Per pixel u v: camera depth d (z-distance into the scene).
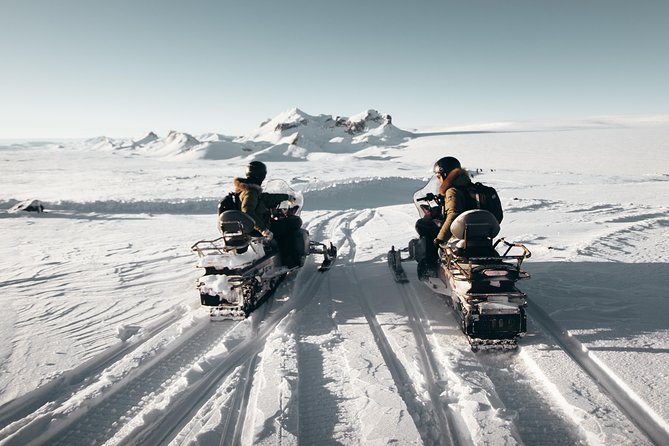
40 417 2.82
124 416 2.92
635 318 4.02
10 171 52.09
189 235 10.36
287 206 6.39
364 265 6.70
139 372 3.49
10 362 3.68
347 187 21.23
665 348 3.41
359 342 3.83
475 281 3.70
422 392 2.97
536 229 8.89
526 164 51.19
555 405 2.84
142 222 12.81
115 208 16.11
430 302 4.79
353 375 3.22
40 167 63.31
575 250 6.61
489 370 3.31
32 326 4.55
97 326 4.54
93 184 30.78
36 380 3.35
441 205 5.17
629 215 10.54
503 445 2.38
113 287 6.00
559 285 5.05
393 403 2.83
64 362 3.66
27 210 14.83
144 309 5.06
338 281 5.86
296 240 5.73
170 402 3.01
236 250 4.62
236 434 2.62
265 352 3.67
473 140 101.75
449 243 4.28
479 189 4.36
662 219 9.28
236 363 3.59
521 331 3.61
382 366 3.36
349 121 175.50
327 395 2.99
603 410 2.66
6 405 3.01
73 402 3.01
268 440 2.48
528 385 3.09
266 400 2.90
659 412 2.57
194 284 6.08
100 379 3.42
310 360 3.53
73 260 7.73
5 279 6.48
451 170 4.59
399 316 4.44
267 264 5.16
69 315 4.89
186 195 20.86
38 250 8.70
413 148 94.81
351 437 2.53
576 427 2.61
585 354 3.46
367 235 9.37
